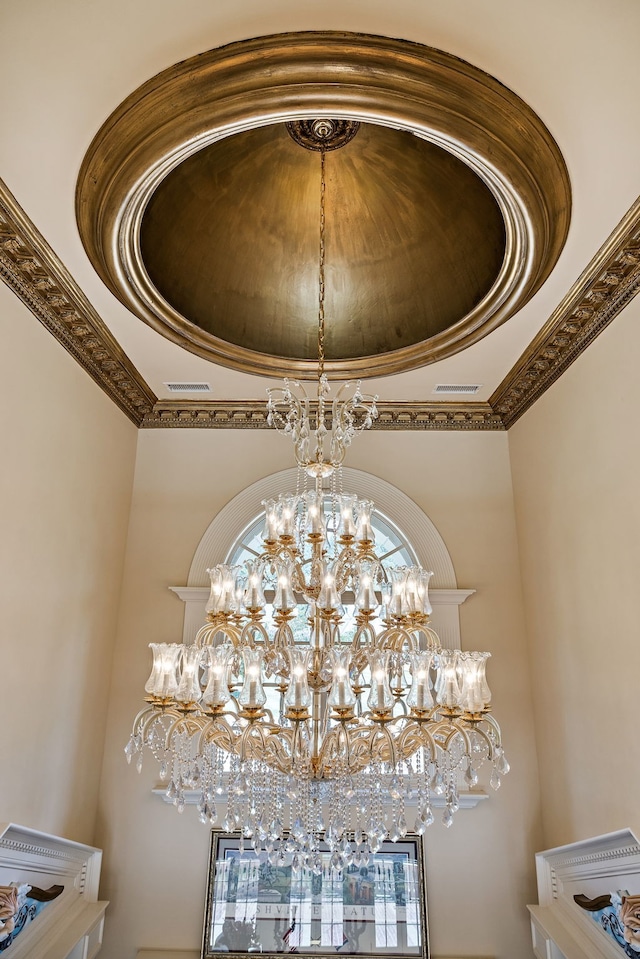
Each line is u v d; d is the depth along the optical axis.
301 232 4.16
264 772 2.49
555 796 4.12
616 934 3.34
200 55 2.45
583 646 3.81
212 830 4.23
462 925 4.05
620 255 3.26
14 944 3.35
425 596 2.72
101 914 3.92
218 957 3.92
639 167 2.79
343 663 2.38
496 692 4.58
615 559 3.47
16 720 3.30
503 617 4.77
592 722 3.68
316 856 2.61
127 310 3.92
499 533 4.99
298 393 4.97
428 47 2.45
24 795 3.38
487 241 3.70
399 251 4.20
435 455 5.19
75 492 4.04
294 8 2.29
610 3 2.19
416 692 2.41
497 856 4.20
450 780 2.47
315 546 2.79
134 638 4.73
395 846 4.20
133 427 5.14
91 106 2.60
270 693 4.68
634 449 3.31
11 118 2.61
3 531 3.19
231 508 5.04
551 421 4.38
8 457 3.24
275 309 4.48
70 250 3.34
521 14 2.27
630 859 3.14
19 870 3.29
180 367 4.64
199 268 4.13
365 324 4.51
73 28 2.29
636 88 2.47
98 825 4.28
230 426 5.27
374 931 4.00
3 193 2.94
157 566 4.91
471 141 2.74
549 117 2.65
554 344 4.07
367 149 3.60
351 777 2.43
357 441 5.22
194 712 2.49
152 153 2.81
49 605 3.67
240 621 2.72
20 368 3.36
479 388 4.95
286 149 3.61
